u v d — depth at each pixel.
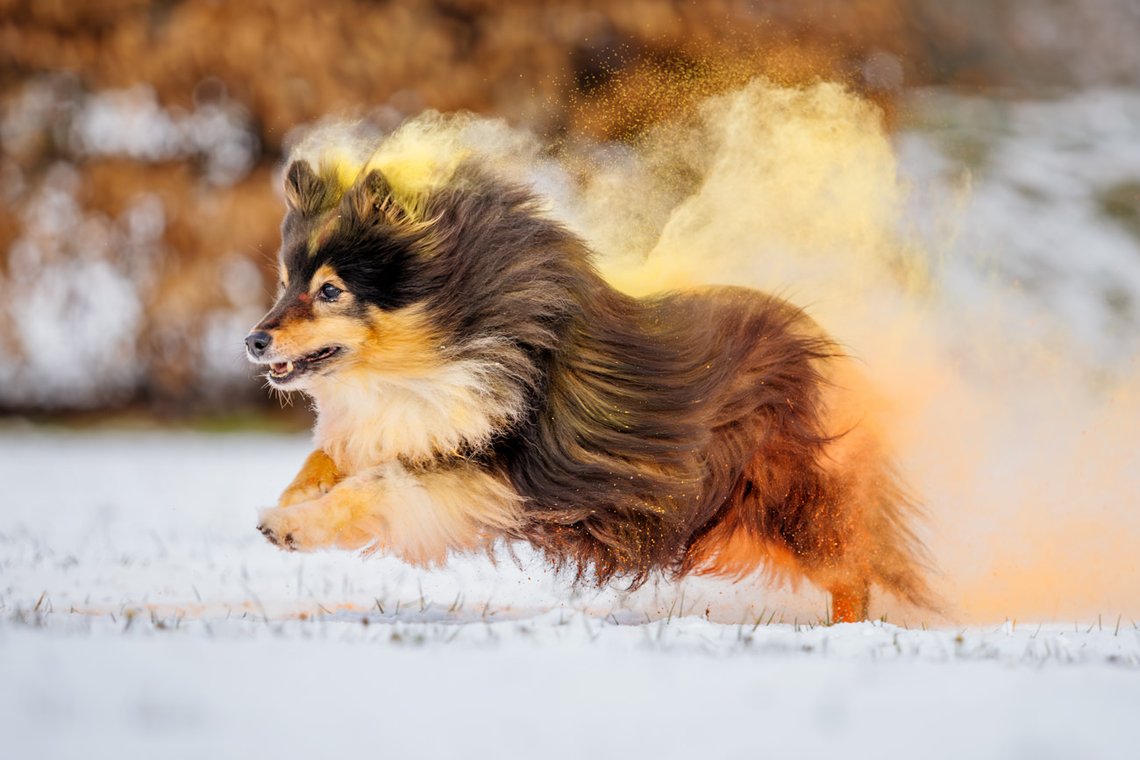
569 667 8.55
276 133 37.81
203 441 35.19
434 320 11.00
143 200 38.47
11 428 37.78
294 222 11.58
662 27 36.91
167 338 38.78
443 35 37.28
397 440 11.08
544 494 11.17
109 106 39.34
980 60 46.78
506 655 8.92
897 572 12.48
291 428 38.72
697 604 13.11
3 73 38.75
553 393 11.20
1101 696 7.93
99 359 39.38
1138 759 6.55
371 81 37.34
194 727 6.71
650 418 11.33
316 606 12.38
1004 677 8.51
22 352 38.97
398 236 11.02
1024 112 44.94
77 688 7.49
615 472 11.23
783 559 12.20
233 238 37.97
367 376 11.12
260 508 10.77
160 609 11.84
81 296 39.09
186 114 38.50
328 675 8.09
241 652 8.77
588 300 11.33
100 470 27.64
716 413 11.59
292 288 11.17
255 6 37.12
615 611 12.64
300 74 37.22
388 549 11.18
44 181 39.12
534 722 7.10
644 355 11.41
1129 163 42.00
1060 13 48.75
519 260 11.05
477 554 11.56
